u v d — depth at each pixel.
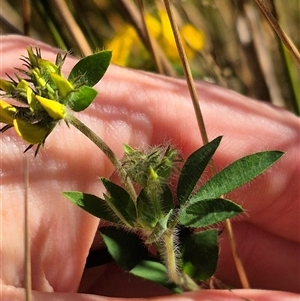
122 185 0.27
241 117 0.29
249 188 0.29
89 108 0.27
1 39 0.28
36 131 0.21
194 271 0.26
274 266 0.31
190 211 0.22
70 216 0.26
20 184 0.25
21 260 0.25
